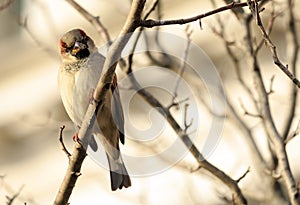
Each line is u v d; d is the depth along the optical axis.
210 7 16.45
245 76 13.52
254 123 12.76
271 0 10.59
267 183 10.21
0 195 16.48
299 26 11.71
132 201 15.01
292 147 14.14
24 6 17.62
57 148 18.72
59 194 9.05
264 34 7.73
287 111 10.50
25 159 19.25
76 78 10.45
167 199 14.55
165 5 16.81
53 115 16.72
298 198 9.62
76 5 11.39
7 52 20.84
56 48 14.10
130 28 7.77
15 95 19.80
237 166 13.00
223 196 11.00
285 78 14.56
